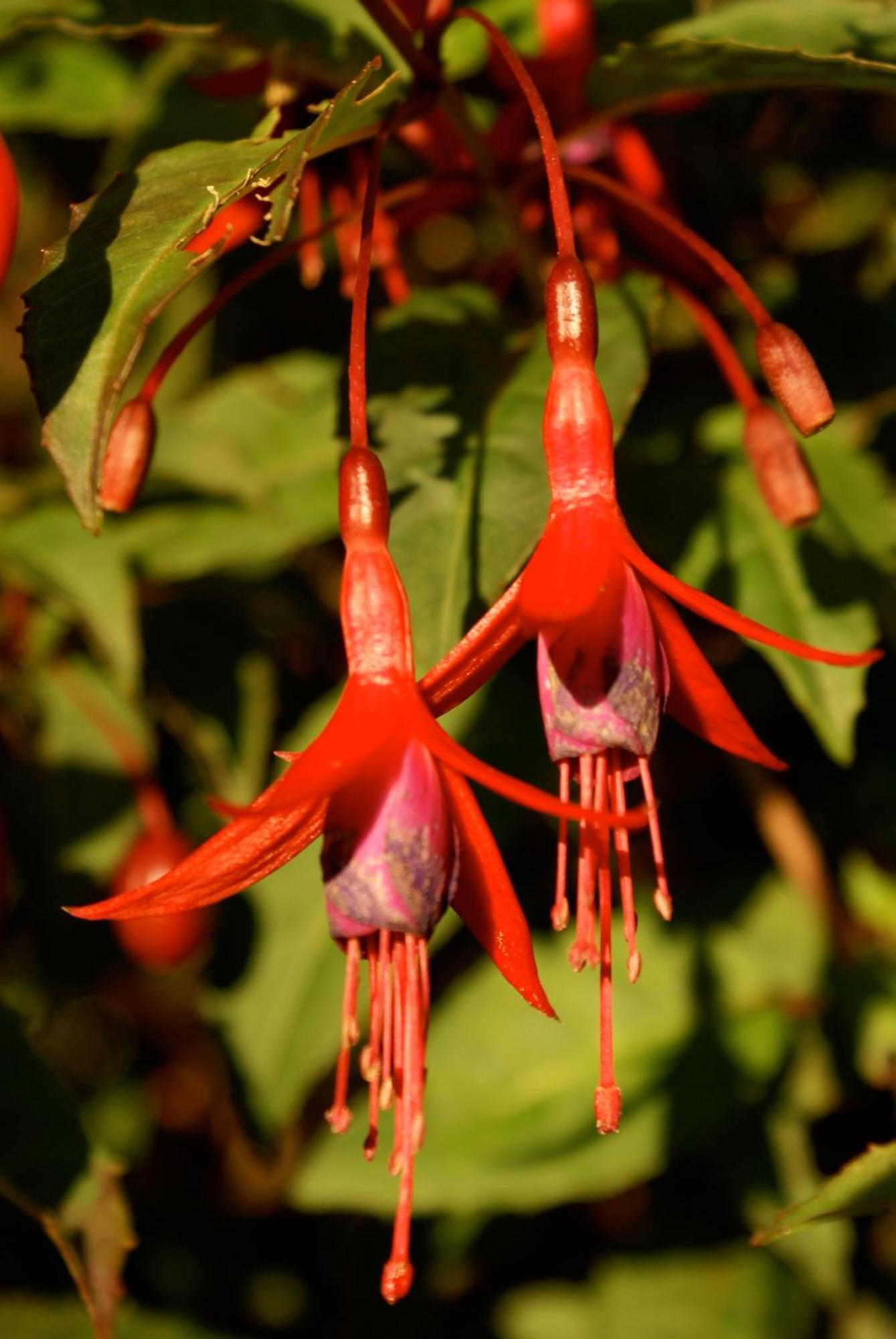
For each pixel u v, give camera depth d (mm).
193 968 476
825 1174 415
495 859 327
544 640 328
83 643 432
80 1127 383
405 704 326
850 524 384
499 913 328
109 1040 615
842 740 374
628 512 389
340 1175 405
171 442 415
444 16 361
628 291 367
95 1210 380
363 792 324
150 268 331
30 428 491
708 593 381
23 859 431
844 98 435
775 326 348
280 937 411
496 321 374
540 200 384
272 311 457
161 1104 566
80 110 416
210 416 419
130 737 427
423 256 453
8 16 382
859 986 410
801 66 365
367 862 323
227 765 429
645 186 385
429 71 362
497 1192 402
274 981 410
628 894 328
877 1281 431
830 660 319
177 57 394
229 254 441
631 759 331
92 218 336
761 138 431
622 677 326
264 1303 497
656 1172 403
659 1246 426
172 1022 567
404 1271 322
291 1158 458
